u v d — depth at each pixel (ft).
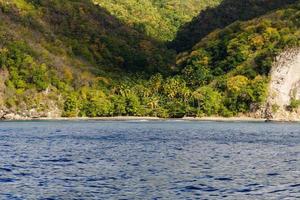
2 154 264.93
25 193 151.84
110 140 377.71
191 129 556.51
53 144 337.31
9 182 171.22
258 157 258.78
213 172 199.72
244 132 506.48
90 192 153.99
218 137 422.41
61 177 183.21
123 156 258.57
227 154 273.75
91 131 502.38
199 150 296.92
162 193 153.07
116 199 144.15
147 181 175.42
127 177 184.55
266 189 160.86
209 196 149.07
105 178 181.78
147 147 316.19
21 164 220.84
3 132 483.92
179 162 233.35
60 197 146.41
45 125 647.97
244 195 150.82
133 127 596.29
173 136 430.20
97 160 239.30
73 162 230.07
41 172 195.62
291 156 264.93
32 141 364.38
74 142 356.38
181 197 147.23
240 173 197.16
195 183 171.63
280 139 402.72
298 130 559.38
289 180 179.63
